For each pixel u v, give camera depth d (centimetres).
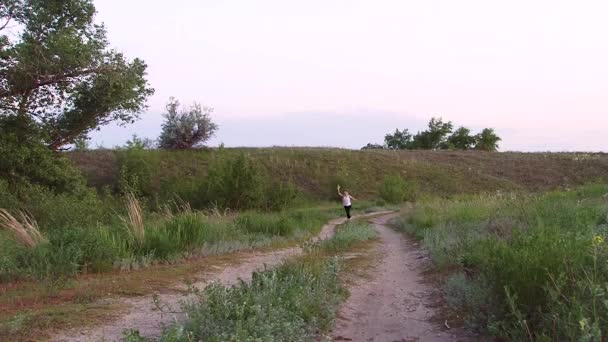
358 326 598
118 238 1027
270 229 1677
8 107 2038
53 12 2183
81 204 1534
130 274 867
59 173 2136
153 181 4312
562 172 6309
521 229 841
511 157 7056
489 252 590
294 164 5797
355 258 1173
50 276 762
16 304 621
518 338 448
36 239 928
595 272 418
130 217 1166
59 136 2317
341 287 755
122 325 545
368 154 6644
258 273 663
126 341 413
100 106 2259
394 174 5938
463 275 739
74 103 2242
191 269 942
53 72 2047
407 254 1261
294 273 691
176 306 638
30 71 1967
